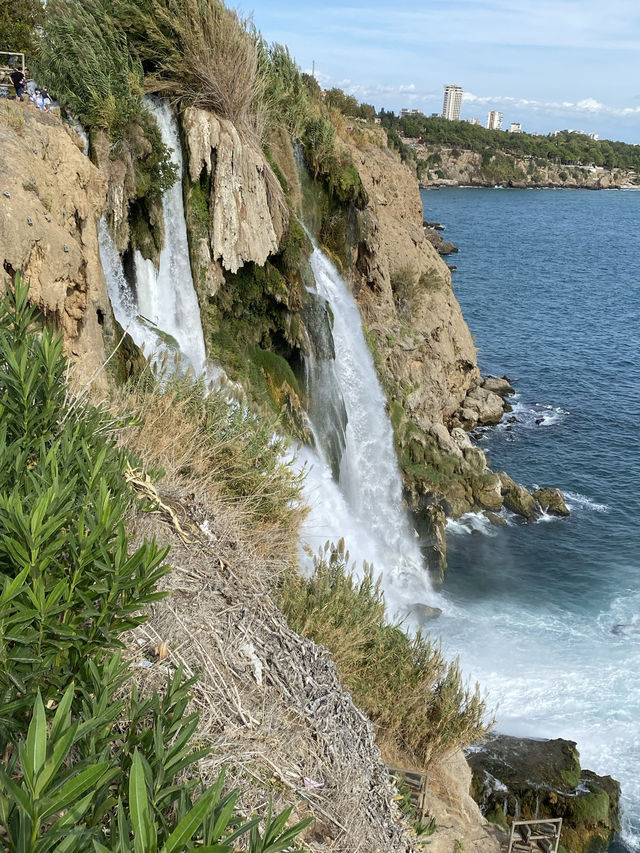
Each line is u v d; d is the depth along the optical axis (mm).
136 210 15672
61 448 4312
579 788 13570
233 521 7371
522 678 17062
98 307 12305
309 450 19078
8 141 11297
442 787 10133
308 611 8766
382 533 22406
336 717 5730
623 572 22234
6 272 9922
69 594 3139
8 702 2824
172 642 4980
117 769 2660
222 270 17062
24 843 2092
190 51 17000
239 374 17250
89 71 15023
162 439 8391
